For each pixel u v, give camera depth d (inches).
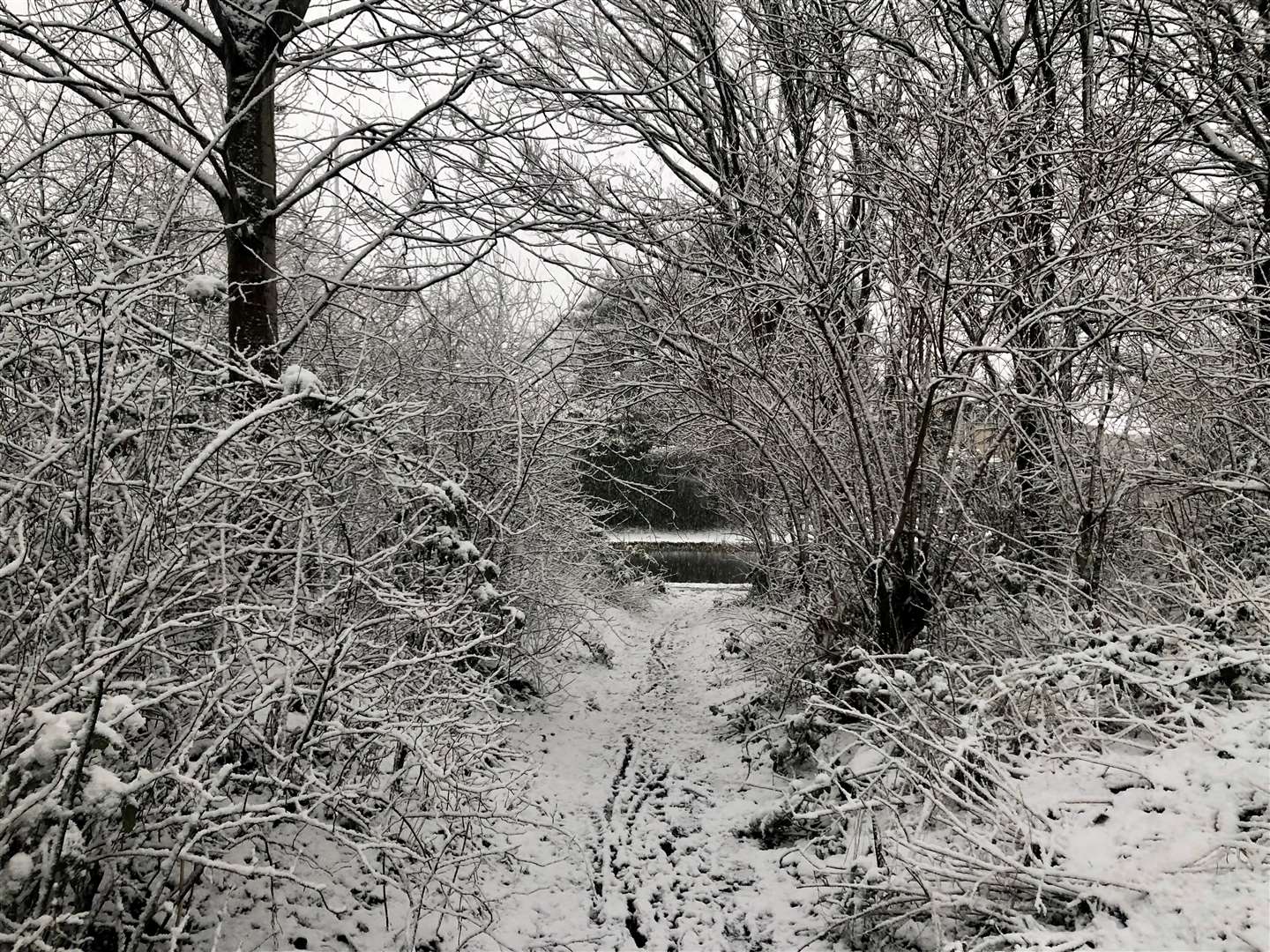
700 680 441.4
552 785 277.1
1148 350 263.6
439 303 392.8
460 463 293.1
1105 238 252.4
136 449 139.5
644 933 188.2
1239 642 187.8
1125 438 262.2
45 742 98.2
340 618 166.6
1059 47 331.9
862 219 291.7
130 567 133.7
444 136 301.1
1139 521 266.4
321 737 146.9
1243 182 321.4
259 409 138.4
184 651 150.3
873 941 165.8
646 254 315.6
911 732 183.2
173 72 339.0
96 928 130.8
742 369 282.7
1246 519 260.1
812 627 288.5
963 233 232.1
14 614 117.8
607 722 365.7
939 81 291.9
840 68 327.0
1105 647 183.0
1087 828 149.9
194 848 139.9
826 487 278.5
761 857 222.5
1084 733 180.1
